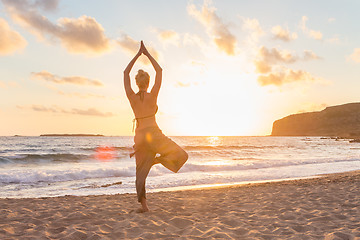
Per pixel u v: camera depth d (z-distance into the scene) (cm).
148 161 364
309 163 2019
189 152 2870
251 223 358
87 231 317
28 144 5297
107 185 1026
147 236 297
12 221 368
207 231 315
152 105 344
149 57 357
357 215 398
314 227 337
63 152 2842
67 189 946
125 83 353
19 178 1133
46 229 327
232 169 1614
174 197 614
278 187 785
